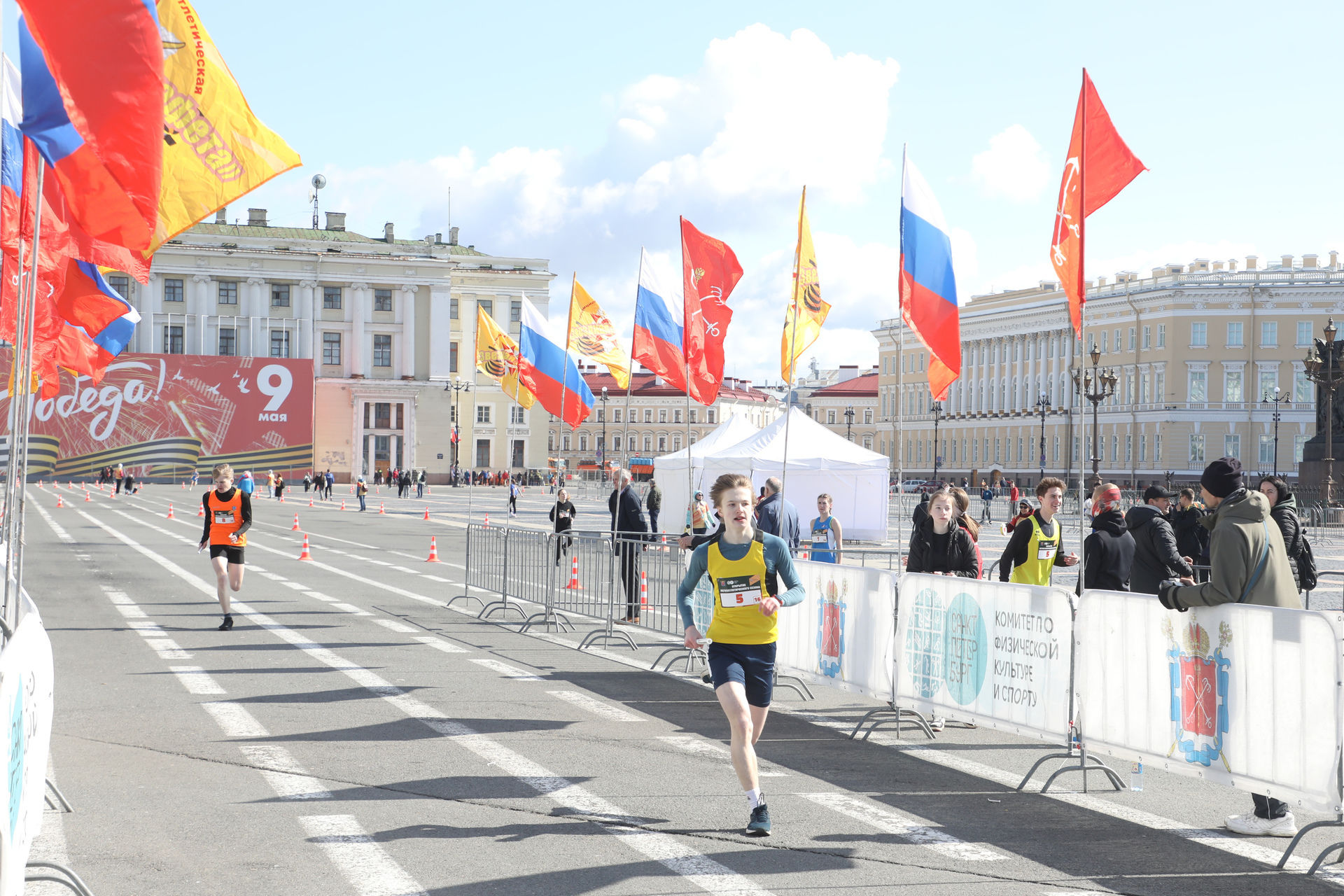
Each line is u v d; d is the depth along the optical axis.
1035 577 10.51
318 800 7.29
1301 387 95.81
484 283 115.44
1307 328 95.50
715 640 7.02
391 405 104.19
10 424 8.31
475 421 115.06
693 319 15.58
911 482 106.00
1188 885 5.98
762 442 35.03
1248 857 6.49
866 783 8.02
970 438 119.69
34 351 14.41
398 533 39.09
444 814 7.02
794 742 9.34
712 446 36.81
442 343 106.12
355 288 103.44
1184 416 96.88
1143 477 98.44
